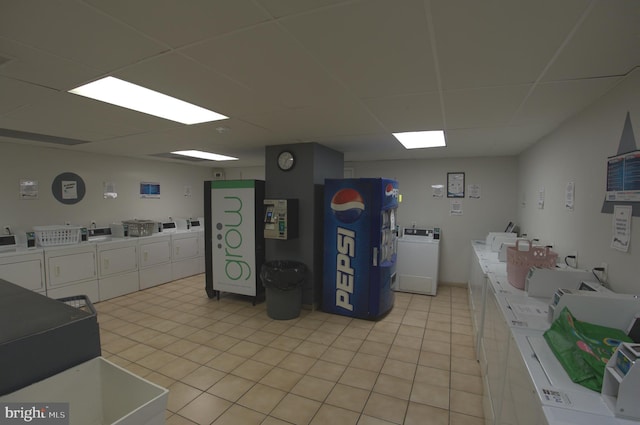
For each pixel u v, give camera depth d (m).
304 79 1.94
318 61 1.69
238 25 1.33
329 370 2.84
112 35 1.42
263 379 2.69
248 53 1.60
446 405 2.37
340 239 4.08
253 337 3.50
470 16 1.25
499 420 1.69
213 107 2.53
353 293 4.04
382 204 3.90
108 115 2.78
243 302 4.66
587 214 2.26
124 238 5.16
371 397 2.46
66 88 2.11
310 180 4.17
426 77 1.89
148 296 4.96
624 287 1.76
